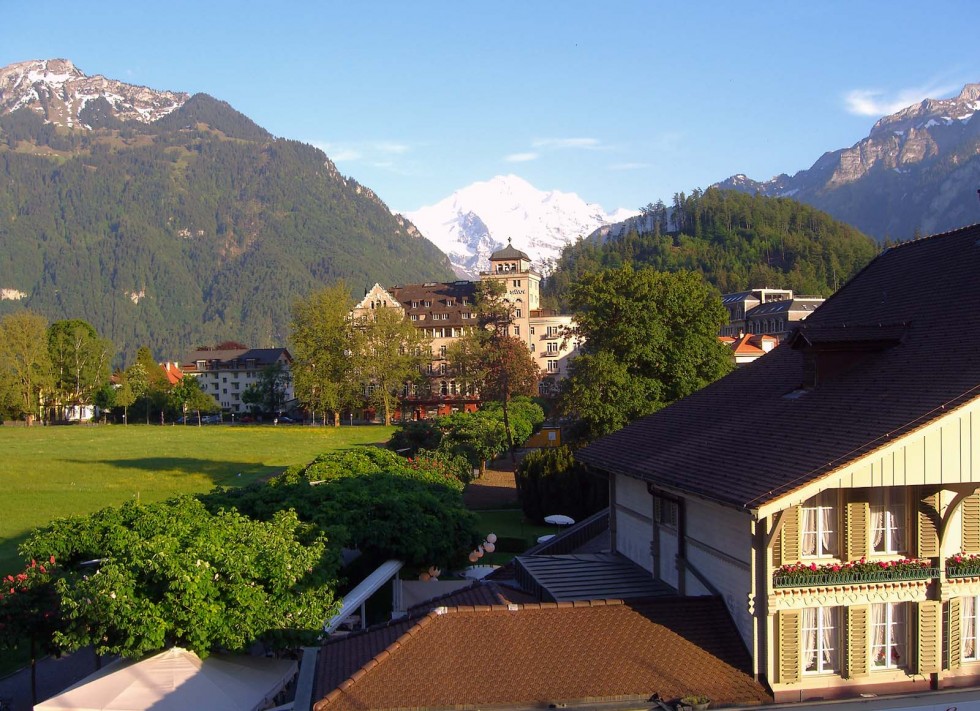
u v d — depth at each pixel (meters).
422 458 53.56
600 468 28.27
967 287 23.16
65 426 155.00
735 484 19.80
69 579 24.83
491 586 26.16
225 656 24.16
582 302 59.75
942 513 20.48
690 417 28.80
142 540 23.83
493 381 117.06
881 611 20.45
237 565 23.28
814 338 23.36
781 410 23.84
